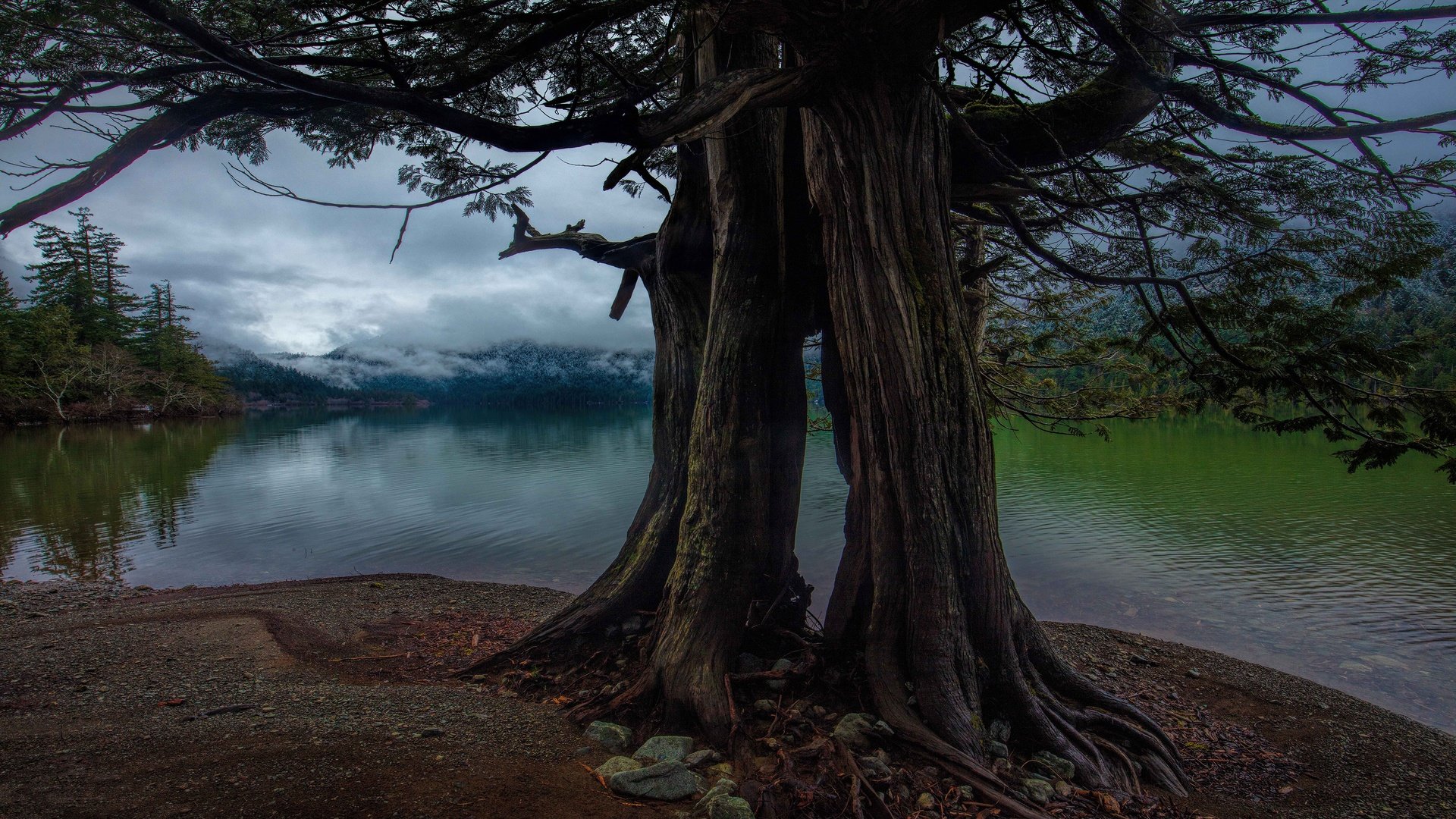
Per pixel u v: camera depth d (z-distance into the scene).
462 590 11.11
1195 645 9.38
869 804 3.77
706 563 5.13
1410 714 7.10
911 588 4.65
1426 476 27.97
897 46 3.99
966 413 4.75
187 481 28.17
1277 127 3.64
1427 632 9.90
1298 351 4.51
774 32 3.99
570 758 4.23
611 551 15.42
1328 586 12.34
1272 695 7.20
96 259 86.75
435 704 4.94
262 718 4.62
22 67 3.06
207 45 2.98
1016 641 4.95
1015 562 14.14
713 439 5.30
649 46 4.70
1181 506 21.00
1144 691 7.23
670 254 6.11
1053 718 4.72
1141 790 4.46
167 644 7.02
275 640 7.21
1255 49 3.78
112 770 3.80
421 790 3.66
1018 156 5.61
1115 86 5.24
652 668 5.00
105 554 15.05
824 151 4.84
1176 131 4.57
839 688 4.86
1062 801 4.10
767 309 5.43
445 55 4.04
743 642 5.30
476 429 78.94
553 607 9.95
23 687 5.61
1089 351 8.70
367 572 13.51
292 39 3.78
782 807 3.70
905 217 4.63
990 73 4.45
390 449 47.03
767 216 5.47
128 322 88.06
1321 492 23.86
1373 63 3.43
